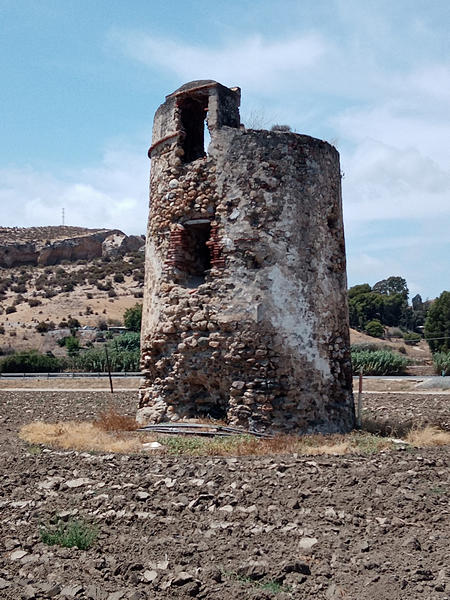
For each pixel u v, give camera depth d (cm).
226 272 1372
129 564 641
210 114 1445
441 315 5834
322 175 1450
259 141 1397
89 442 1205
